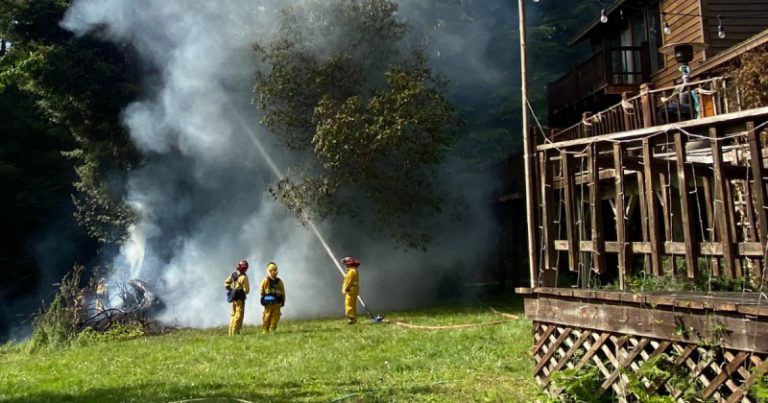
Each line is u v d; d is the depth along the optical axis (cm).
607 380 539
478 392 645
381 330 1230
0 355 1410
